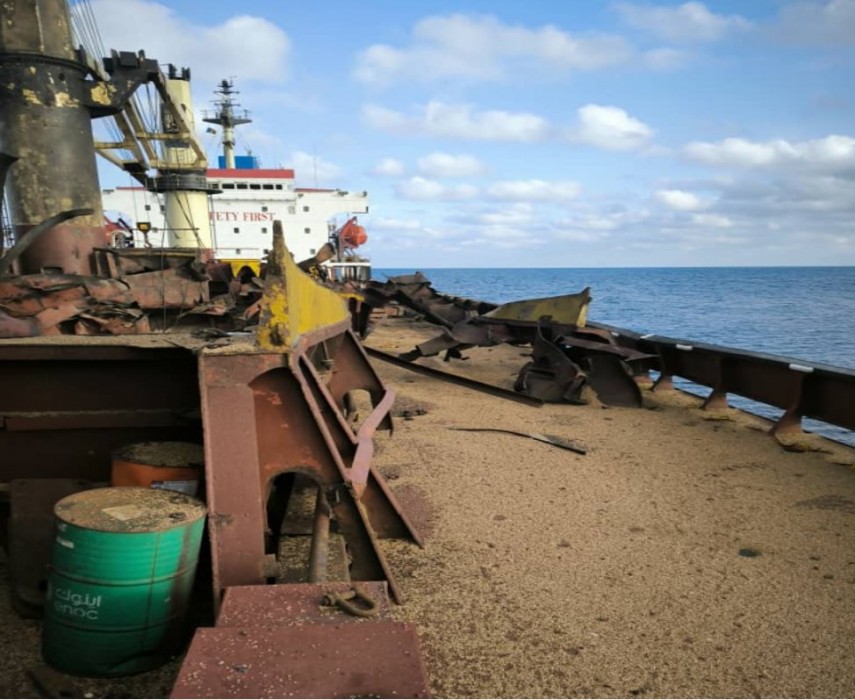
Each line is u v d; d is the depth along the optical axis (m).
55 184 5.40
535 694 2.57
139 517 2.47
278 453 3.02
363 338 14.46
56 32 5.32
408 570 3.62
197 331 4.23
